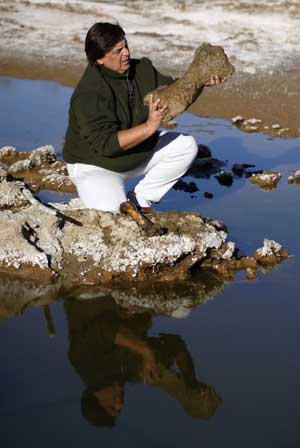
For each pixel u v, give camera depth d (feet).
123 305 16.16
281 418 12.37
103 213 17.70
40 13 46.06
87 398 12.98
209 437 11.99
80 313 15.85
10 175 23.32
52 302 16.31
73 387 13.30
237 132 27.09
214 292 16.57
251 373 13.58
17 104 30.99
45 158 24.38
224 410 12.62
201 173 23.44
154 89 17.37
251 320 15.34
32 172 23.80
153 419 12.51
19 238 17.37
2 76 35.40
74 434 12.12
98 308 16.05
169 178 18.38
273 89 31.83
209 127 27.63
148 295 16.57
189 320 15.48
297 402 12.76
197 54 16.85
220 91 31.63
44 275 17.12
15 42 40.57
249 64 35.09
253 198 21.42
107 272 17.07
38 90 33.09
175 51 37.47
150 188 18.45
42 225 17.72
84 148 17.39
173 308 15.99
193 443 11.87
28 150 25.76
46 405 12.82
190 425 12.29
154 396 13.12
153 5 46.14
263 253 17.66
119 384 13.48
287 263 17.62
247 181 22.70
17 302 16.30
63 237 17.54
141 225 17.33
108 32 16.28
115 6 46.68
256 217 20.10
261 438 11.92
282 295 16.25
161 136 18.07
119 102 16.90
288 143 25.91
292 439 11.87
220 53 16.67
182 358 14.17
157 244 17.08
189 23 42.06
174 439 11.98
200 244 17.30
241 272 17.37
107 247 17.22
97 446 11.85
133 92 17.11
